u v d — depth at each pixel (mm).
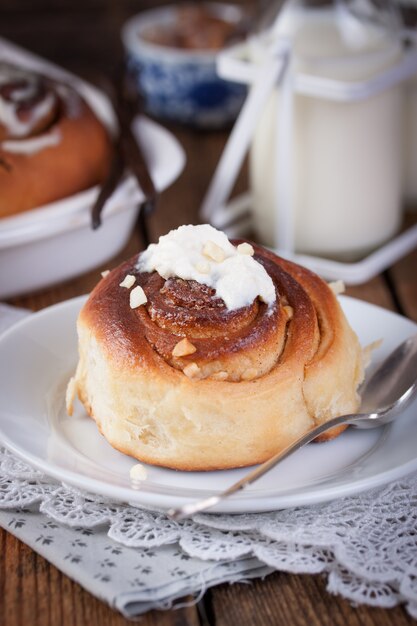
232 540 416
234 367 429
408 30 630
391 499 433
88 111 627
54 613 404
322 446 444
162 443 430
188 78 755
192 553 409
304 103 584
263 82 578
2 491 440
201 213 641
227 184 619
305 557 410
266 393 427
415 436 442
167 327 432
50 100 605
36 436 440
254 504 404
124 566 410
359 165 594
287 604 406
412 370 466
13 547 428
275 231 609
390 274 612
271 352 433
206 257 441
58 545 418
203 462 428
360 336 495
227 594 410
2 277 569
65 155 598
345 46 585
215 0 947
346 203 599
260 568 415
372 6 601
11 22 911
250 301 436
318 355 443
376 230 611
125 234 606
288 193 595
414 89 643
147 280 447
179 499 405
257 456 430
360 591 403
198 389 423
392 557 407
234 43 789
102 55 929
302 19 592
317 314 456
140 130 648
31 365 477
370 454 439
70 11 913
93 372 442
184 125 789
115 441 435
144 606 399
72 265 585
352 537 416
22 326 490
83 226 568
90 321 442
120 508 431
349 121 585
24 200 582
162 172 599
